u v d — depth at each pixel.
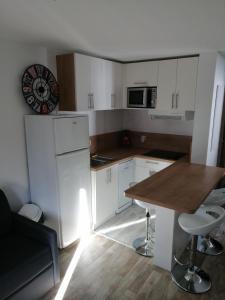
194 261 2.28
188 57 3.15
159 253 2.42
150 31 2.12
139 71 3.56
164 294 2.11
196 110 3.17
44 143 2.54
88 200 2.98
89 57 2.97
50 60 2.86
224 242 2.87
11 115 2.56
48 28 2.05
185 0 1.46
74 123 2.65
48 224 2.75
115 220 3.40
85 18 1.79
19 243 2.16
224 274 2.36
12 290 1.81
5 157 2.56
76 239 2.91
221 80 3.38
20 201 2.78
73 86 2.85
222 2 1.49
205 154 3.22
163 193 2.16
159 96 3.46
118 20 1.83
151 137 4.18
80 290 2.17
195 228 1.95
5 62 2.43
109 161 3.29
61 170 2.56
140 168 3.70
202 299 2.06
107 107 3.44
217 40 2.43
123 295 2.11
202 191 2.21
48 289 2.15
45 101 2.84
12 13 1.70
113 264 2.50
